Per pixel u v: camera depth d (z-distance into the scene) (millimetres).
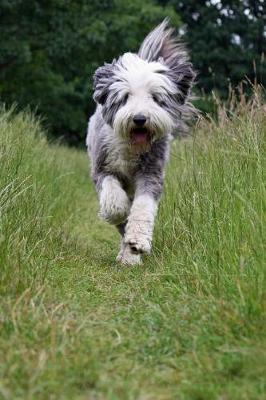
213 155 2875
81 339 1825
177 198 2906
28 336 1807
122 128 2654
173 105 2787
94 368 1684
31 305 1937
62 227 3168
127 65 2762
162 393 1624
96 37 8617
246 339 1787
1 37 8188
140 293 2260
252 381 1655
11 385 1591
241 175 2527
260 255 2045
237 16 12297
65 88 9992
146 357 1797
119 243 3312
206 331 1857
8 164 2777
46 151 4145
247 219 2234
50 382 1598
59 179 3908
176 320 1953
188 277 2203
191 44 12195
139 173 2834
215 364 1729
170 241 2689
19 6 8148
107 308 2121
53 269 2416
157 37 2963
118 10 9383
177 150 3639
